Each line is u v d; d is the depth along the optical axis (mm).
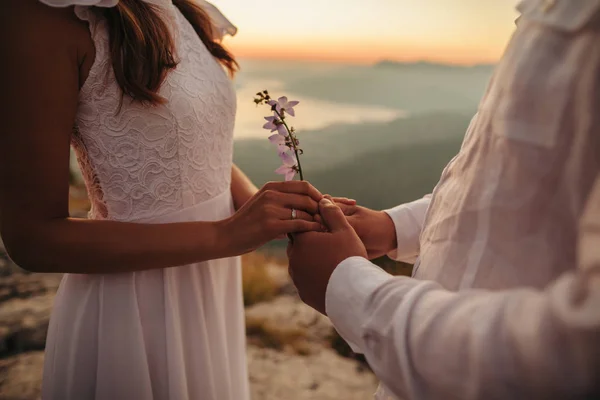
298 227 980
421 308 558
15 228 926
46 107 901
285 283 4012
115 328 1098
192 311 1188
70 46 933
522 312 451
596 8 492
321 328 3283
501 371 448
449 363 497
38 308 3309
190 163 1124
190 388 1198
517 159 546
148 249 1002
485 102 637
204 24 1319
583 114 485
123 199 1074
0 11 863
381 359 593
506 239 566
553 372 416
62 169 949
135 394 1111
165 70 1025
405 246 1138
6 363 2717
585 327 389
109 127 1019
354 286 675
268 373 2760
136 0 1011
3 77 868
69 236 948
